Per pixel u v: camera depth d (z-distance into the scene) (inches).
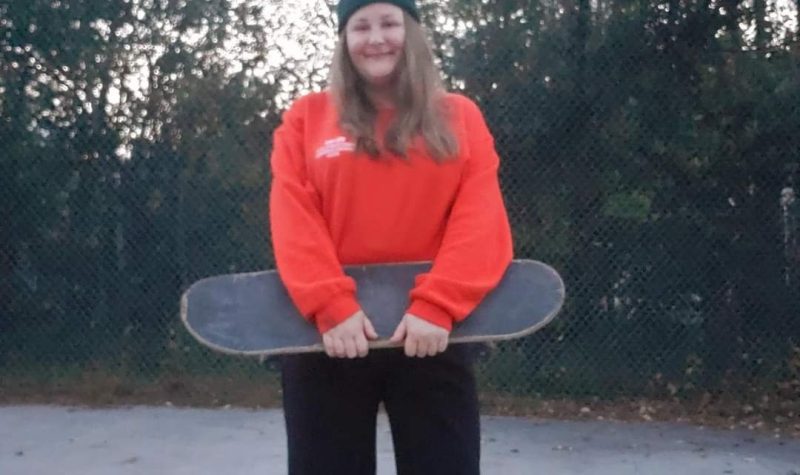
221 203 270.7
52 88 274.8
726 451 226.4
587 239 259.6
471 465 97.4
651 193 257.0
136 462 212.4
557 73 257.4
